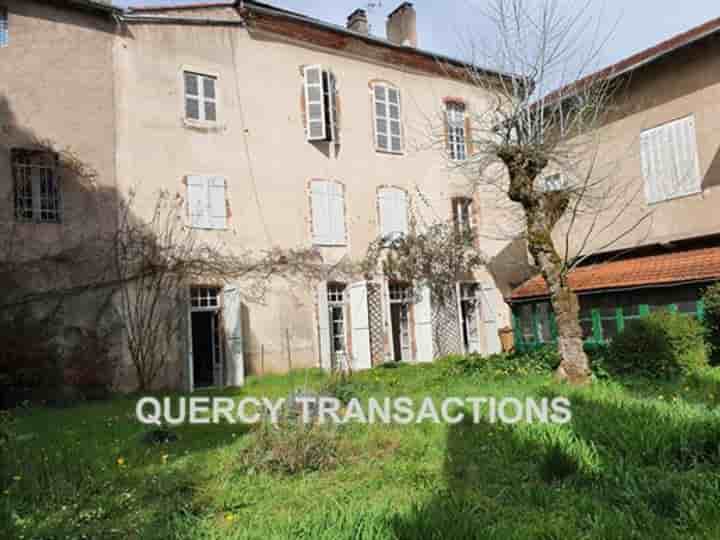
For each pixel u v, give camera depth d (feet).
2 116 41.98
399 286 60.49
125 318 45.14
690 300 40.09
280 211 53.26
